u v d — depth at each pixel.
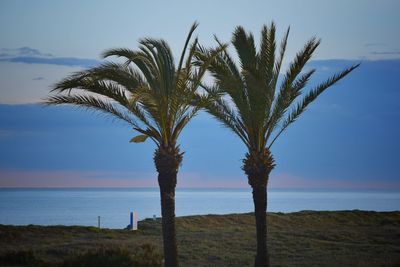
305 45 34.81
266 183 36.00
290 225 71.50
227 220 74.69
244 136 36.53
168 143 33.09
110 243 50.88
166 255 32.94
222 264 42.62
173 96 32.56
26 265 40.31
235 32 36.75
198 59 34.50
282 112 35.81
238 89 34.84
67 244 50.25
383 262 41.38
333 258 44.31
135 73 32.28
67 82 31.03
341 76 35.78
